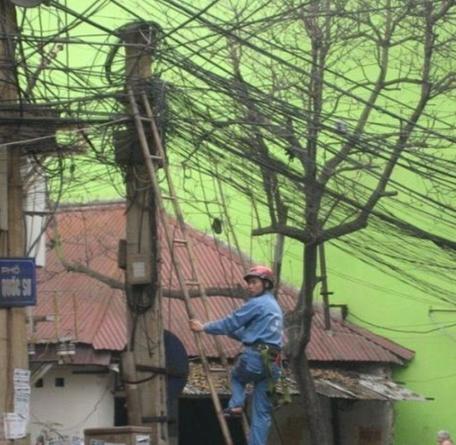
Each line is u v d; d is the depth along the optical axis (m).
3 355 10.69
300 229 18.11
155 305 11.98
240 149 13.56
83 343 18.81
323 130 15.28
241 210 22.89
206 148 13.49
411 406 22.98
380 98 22.31
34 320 17.98
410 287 23.06
